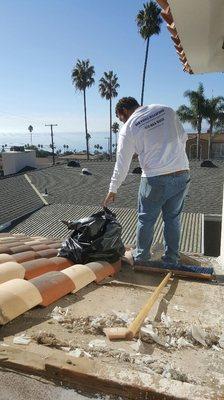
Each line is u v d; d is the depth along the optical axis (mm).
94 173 28516
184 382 1866
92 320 2605
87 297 3111
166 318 2785
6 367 1975
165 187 3803
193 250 14766
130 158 3877
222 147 59094
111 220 4031
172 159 3777
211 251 18281
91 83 68750
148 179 3836
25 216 19391
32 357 1996
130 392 1815
